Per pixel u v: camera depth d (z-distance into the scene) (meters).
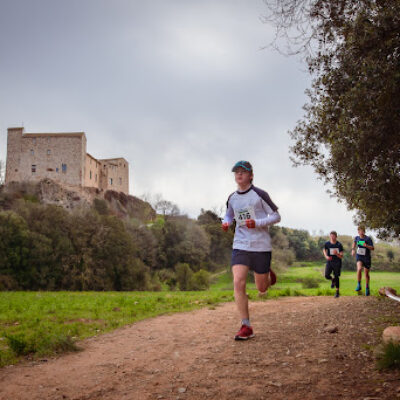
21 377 3.54
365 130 4.73
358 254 10.41
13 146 81.62
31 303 10.67
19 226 44.28
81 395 2.90
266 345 4.07
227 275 68.12
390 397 2.33
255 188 4.46
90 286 46.50
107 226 51.91
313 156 6.82
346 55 5.19
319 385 2.68
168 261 70.81
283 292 11.88
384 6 4.79
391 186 4.84
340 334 4.49
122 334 5.70
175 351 4.20
